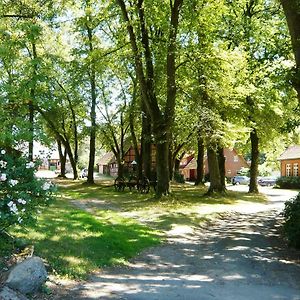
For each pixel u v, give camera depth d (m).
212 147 25.31
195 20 22.94
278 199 31.91
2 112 13.77
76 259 9.16
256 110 29.67
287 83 13.44
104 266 9.28
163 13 23.61
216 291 7.90
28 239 9.84
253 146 35.28
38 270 6.94
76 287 7.58
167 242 12.77
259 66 26.22
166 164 22.95
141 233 13.44
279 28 26.55
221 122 23.97
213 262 10.41
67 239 10.62
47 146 14.59
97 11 24.41
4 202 7.60
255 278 8.95
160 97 28.72
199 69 22.98
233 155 81.31
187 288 8.03
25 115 17.03
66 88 35.97
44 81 19.19
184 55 22.81
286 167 62.69
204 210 20.34
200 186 40.47
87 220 13.80
